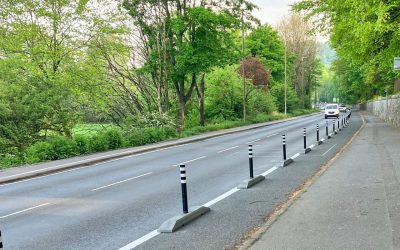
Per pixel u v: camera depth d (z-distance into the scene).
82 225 8.77
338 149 21.05
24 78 27.00
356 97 103.44
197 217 8.95
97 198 11.65
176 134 34.75
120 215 9.50
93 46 33.25
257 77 62.69
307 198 9.84
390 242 6.24
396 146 19.95
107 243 7.47
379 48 20.27
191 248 6.89
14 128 24.14
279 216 8.28
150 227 8.41
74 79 31.11
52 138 24.61
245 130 42.25
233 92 54.38
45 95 25.44
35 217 9.75
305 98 99.44
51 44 31.08
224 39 39.31
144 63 40.25
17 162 20.97
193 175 14.98
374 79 46.72
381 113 53.44
